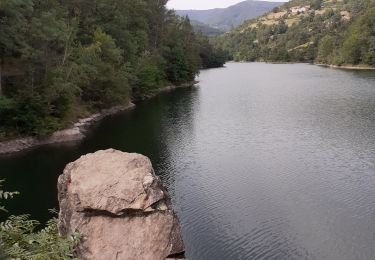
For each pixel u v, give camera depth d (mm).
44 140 43312
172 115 59125
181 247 14695
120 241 13875
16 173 33500
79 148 41250
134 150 40188
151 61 85875
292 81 104250
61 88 44281
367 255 21359
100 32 64688
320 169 34094
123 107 64688
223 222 24922
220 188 30281
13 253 9820
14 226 12500
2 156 38812
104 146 41750
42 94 43469
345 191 29344
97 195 14148
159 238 14195
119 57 66250
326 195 28719
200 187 30516
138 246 13945
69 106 47500
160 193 14703
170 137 45531
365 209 26469
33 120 42469
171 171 34031
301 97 74500
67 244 11164
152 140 44156
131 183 14453
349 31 161625
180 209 26703
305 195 28797
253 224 24672
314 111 59719
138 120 55531
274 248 22016
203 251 21625
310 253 21562
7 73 45094
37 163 36281
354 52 146875
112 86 60344
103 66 57562
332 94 76688
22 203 27297
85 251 13594
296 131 47469
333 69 143375
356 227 24203
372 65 142875
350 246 22203
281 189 29938
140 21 88062
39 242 11109
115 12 75125
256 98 75125
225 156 38188
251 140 43906
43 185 30625
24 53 41969
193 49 115812
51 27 45406
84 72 52438
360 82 96500
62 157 38000
